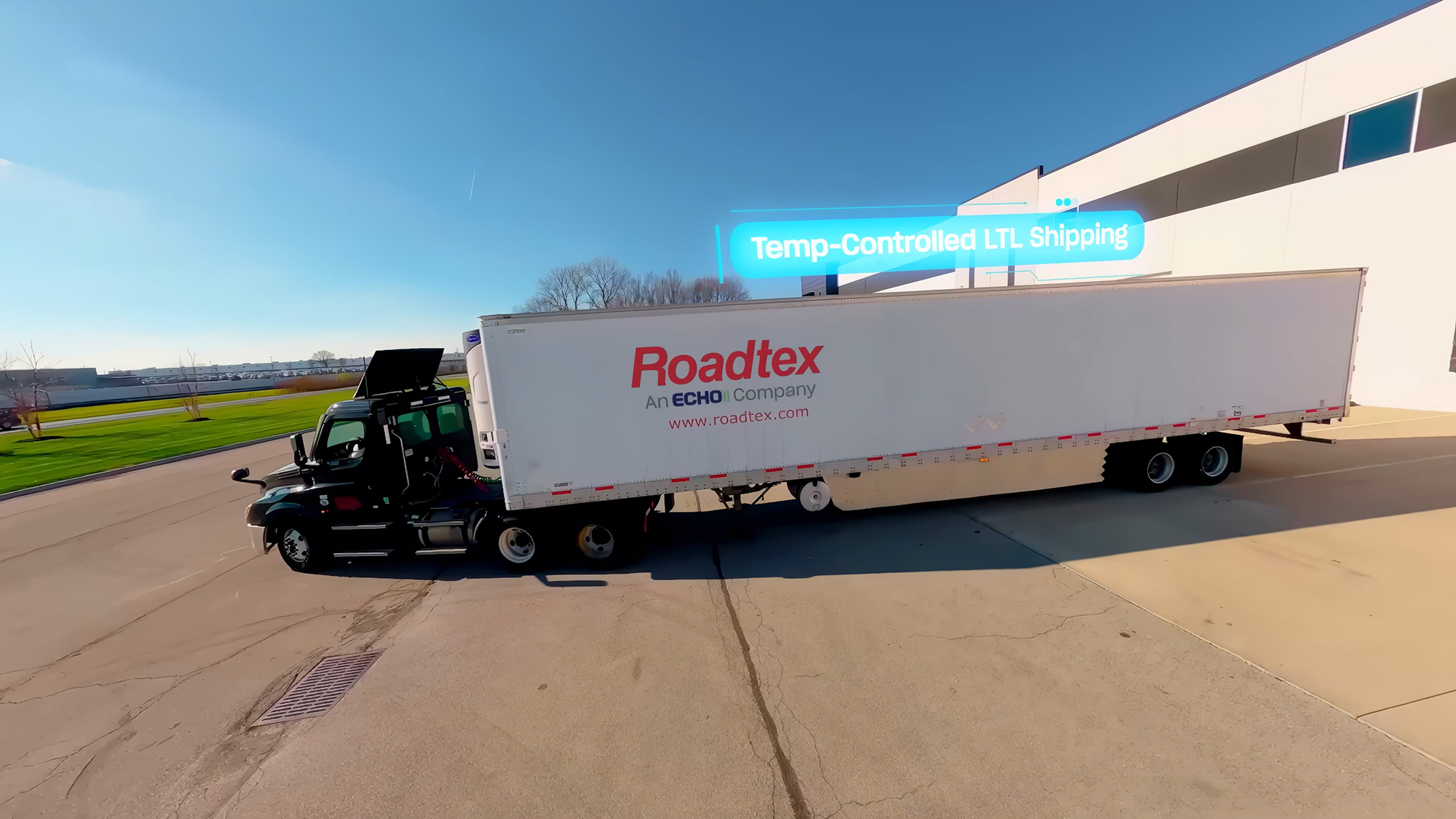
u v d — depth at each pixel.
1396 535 5.23
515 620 4.67
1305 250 12.39
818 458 5.75
